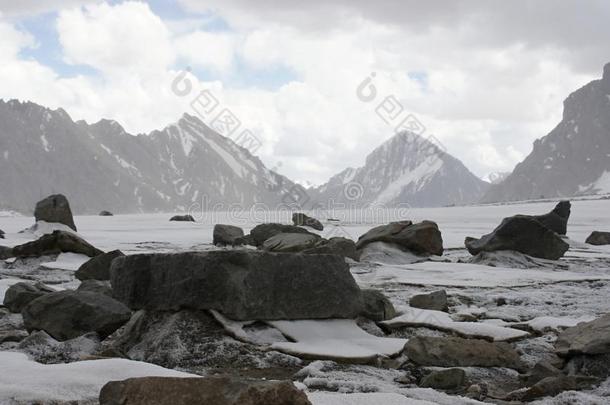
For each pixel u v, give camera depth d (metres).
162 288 9.63
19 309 11.83
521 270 19.70
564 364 8.55
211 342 8.98
